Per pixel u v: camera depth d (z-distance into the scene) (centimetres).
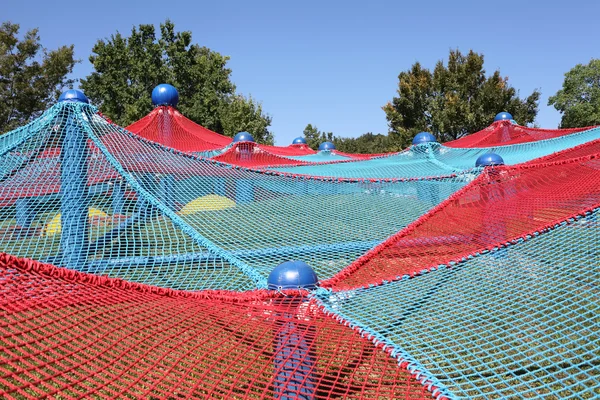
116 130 617
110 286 313
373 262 469
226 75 4231
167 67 3581
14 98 3412
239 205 620
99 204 539
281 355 277
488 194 584
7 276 265
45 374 204
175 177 612
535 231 469
